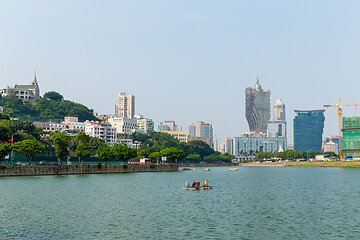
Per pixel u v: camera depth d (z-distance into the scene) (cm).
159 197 11762
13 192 11994
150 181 17862
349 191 14112
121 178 19200
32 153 19575
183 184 16475
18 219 7888
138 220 7988
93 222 7725
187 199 11388
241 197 12069
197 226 7481
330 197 12162
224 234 6856
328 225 7644
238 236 6731
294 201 11150
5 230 6944
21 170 18512
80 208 9331
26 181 15738
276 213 8981
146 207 9694
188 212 9025
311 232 7050
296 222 7931
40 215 8331
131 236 6656
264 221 8019
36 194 11638
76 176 19575
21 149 19100
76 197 11225
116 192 12744
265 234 6881
